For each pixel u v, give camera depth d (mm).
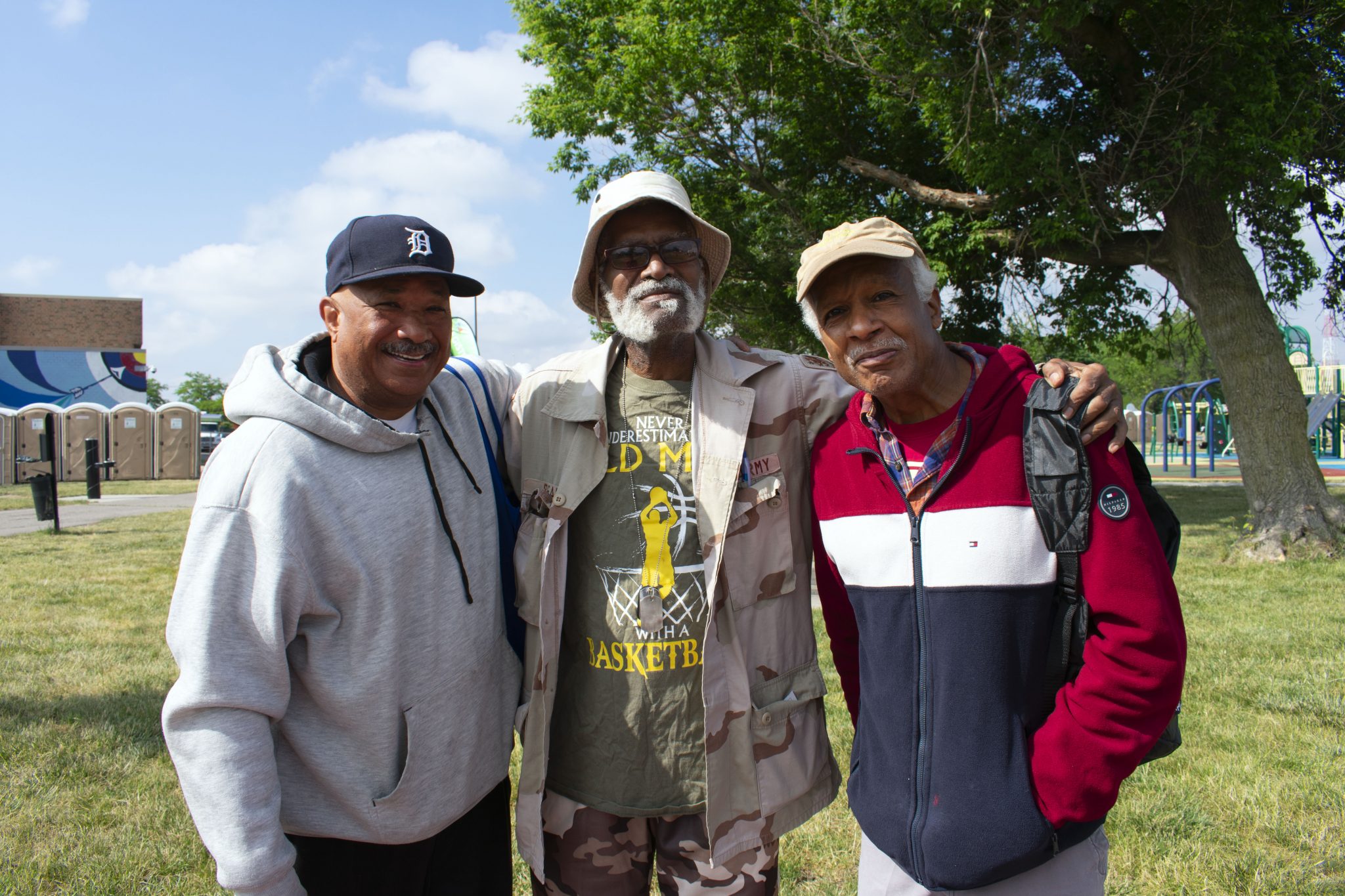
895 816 1739
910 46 10000
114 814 3494
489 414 2281
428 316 1812
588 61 14328
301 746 1820
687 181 15875
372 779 1821
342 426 1770
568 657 2152
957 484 1709
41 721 4551
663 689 2043
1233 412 10234
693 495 2127
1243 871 2992
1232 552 9898
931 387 1780
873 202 14305
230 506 1692
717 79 13195
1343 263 11383
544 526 2162
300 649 1806
